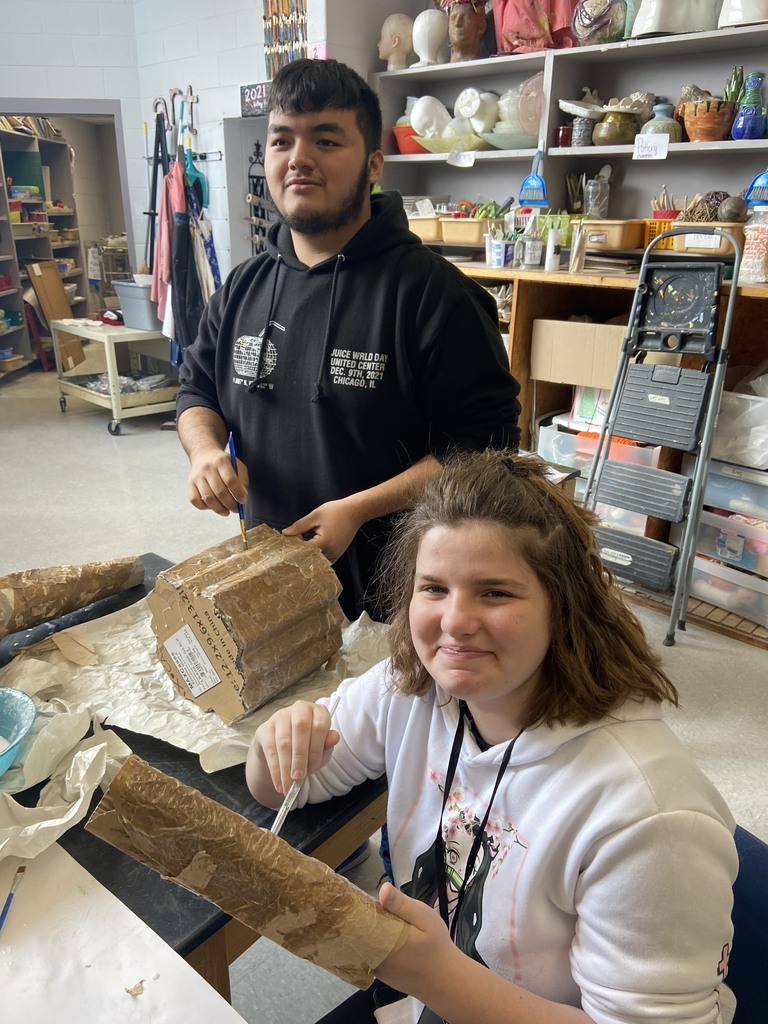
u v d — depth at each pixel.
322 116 1.29
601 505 2.93
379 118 1.40
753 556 2.64
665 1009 0.61
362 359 1.41
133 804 0.62
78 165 9.30
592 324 2.87
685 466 2.84
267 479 1.56
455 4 3.35
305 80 1.28
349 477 1.48
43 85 4.99
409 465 1.49
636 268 2.91
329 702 0.96
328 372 1.44
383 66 3.91
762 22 2.52
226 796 0.91
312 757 0.85
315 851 0.94
